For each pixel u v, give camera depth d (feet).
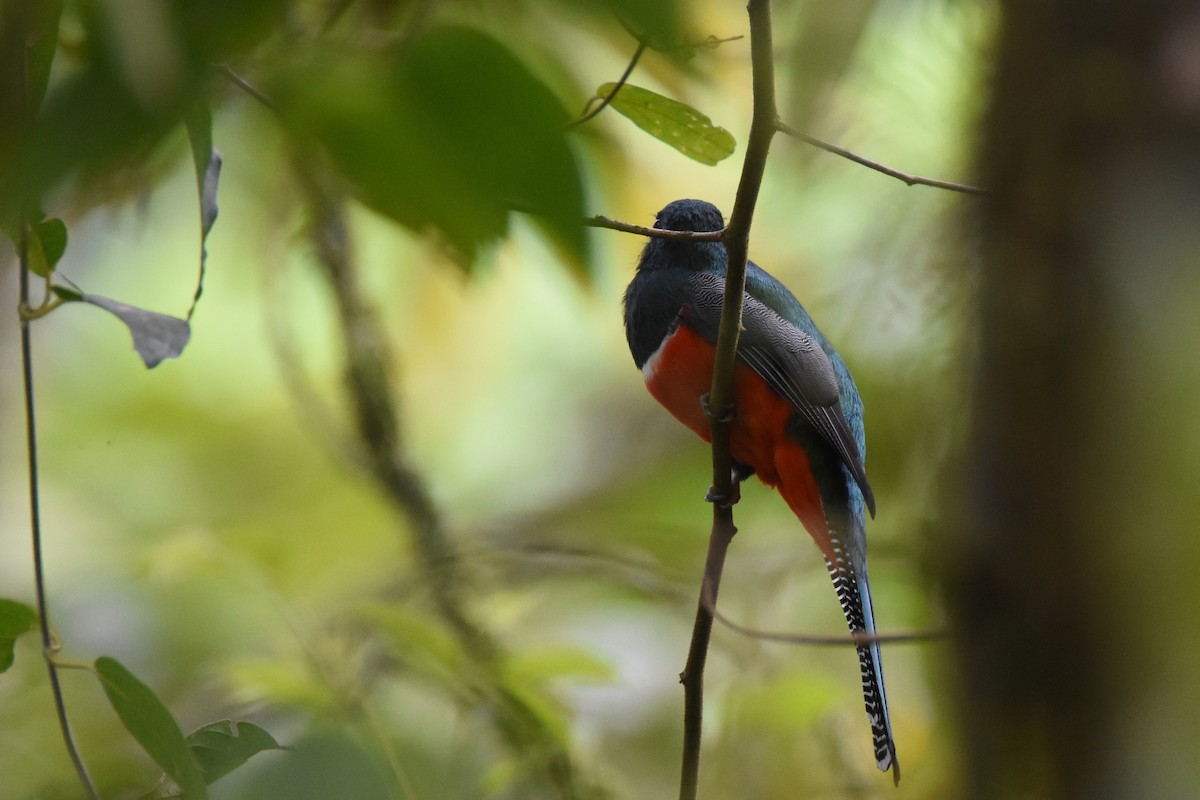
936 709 27.71
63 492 49.24
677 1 7.74
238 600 35.94
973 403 17.88
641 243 37.29
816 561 35.99
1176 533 13.17
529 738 24.94
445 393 50.03
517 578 35.50
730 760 31.40
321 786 13.44
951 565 17.80
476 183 8.22
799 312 31.01
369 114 8.35
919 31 25.25
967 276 22.24
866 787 31.27
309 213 30.94
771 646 33.91
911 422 30.40
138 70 7.40
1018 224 15.80
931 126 26.40
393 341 41.91
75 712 30.12
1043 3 15.83
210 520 49.26
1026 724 15.93
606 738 32.42
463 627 33.78
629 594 35.14
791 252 34.71
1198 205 14.02
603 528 40.81
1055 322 14.79
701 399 29.27
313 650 24.29
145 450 50.78
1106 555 13.78
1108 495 13.78
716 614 20.63
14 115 7.85
